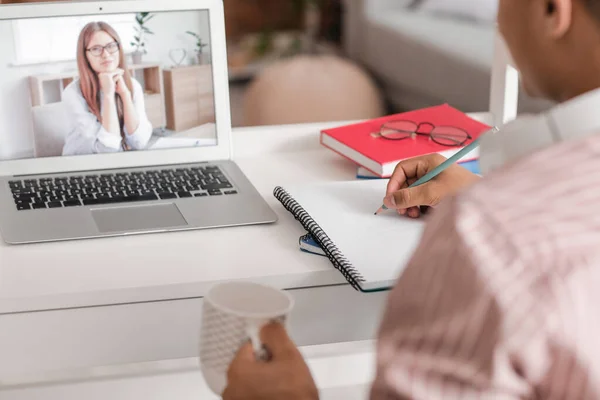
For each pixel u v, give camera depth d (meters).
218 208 1.15
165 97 1.26
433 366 0.51
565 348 0.47
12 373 0.97
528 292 0.47
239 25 4.84
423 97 3.48
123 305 0.98
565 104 0.56
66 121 1.23
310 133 1.41
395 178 1.14
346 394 0.95
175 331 1.00
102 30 1.22
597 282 0.46
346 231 1.05
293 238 1.09
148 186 1.21
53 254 1.03
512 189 0.51
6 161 1.22
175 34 1.25
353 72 2.85
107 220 1.11
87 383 0.88
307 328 1.04
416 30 3.50
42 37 1.20
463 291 0.49
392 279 0.93
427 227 0.54
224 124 1.30
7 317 0.95
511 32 0.57
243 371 0.69
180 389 0.90
